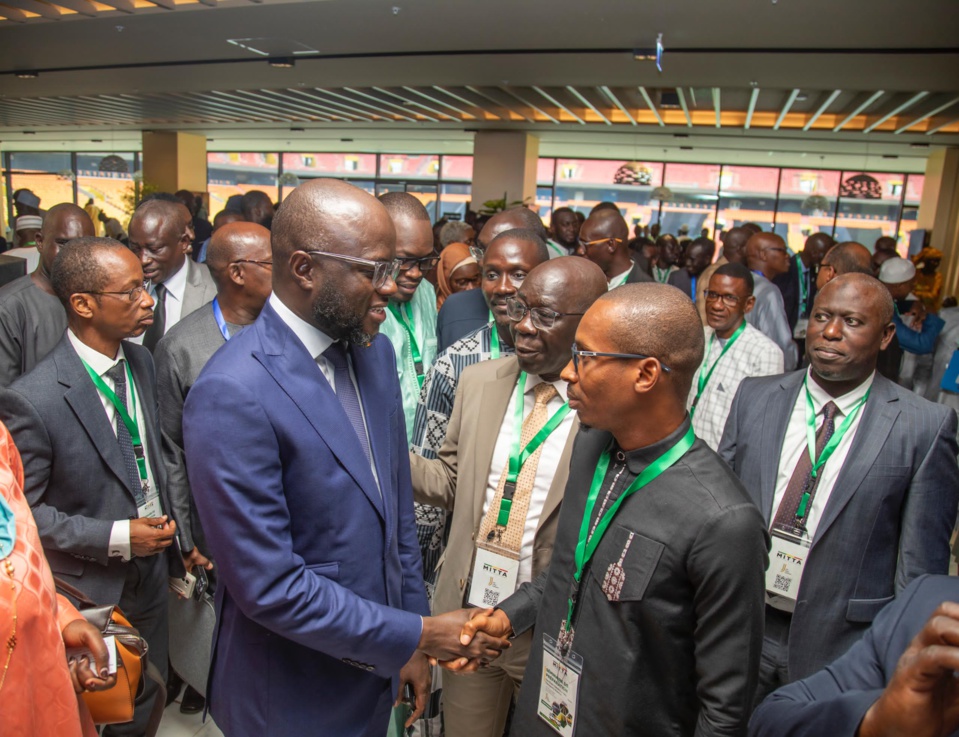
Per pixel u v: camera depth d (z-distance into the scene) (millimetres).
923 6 5469
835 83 8211
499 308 2197
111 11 6727
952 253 12289
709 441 2963
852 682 902
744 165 15531
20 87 10969
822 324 1787
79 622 1218
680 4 5848
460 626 1393
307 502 1238
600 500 1308
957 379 3496
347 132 14711
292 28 7168
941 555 1729
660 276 8055
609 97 10281
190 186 16094
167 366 2236
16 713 1019
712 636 1144
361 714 1365
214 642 1361
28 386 1748
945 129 10539
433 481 1891
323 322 1239
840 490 1747
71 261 1807
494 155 13594
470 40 7391
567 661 1296
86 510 1835
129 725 1986
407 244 2373
